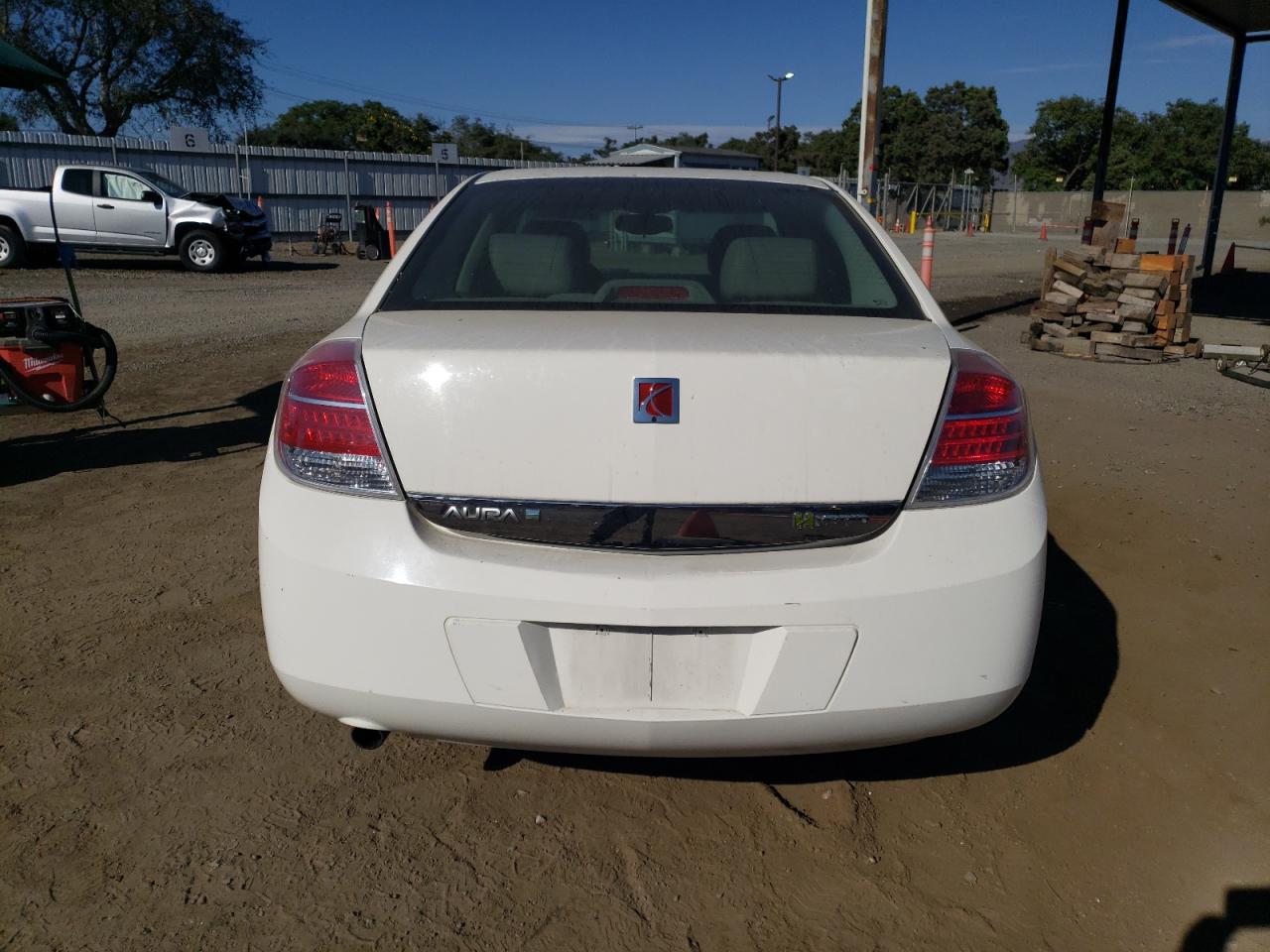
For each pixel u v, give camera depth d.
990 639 1.98
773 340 2.01
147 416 6.44
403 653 1.95
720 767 2.61
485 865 2.22
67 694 2.89
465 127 83.56
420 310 2.31
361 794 2.46
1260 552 4.11
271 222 26.41
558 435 1.92
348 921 2.05
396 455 1.97
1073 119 72.88
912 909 2.12
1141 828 2.38
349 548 1.96
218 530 4.28
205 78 34.44
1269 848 2.32
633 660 1.94
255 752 2.63
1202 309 13.85
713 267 2.51
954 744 2.73
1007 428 2.04
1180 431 6.22
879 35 10.23
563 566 1.91
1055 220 50.59
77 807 2.38
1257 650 3.26
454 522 1.96
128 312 11.83
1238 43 15.96
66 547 4.05
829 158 78.38
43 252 18.09
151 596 3.57
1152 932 2.06
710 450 1.92
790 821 2.39
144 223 17.83
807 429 1.93
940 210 48.25
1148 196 46.66
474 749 2.67
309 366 2.07
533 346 1.96
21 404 5.27
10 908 2.05
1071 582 3.81
